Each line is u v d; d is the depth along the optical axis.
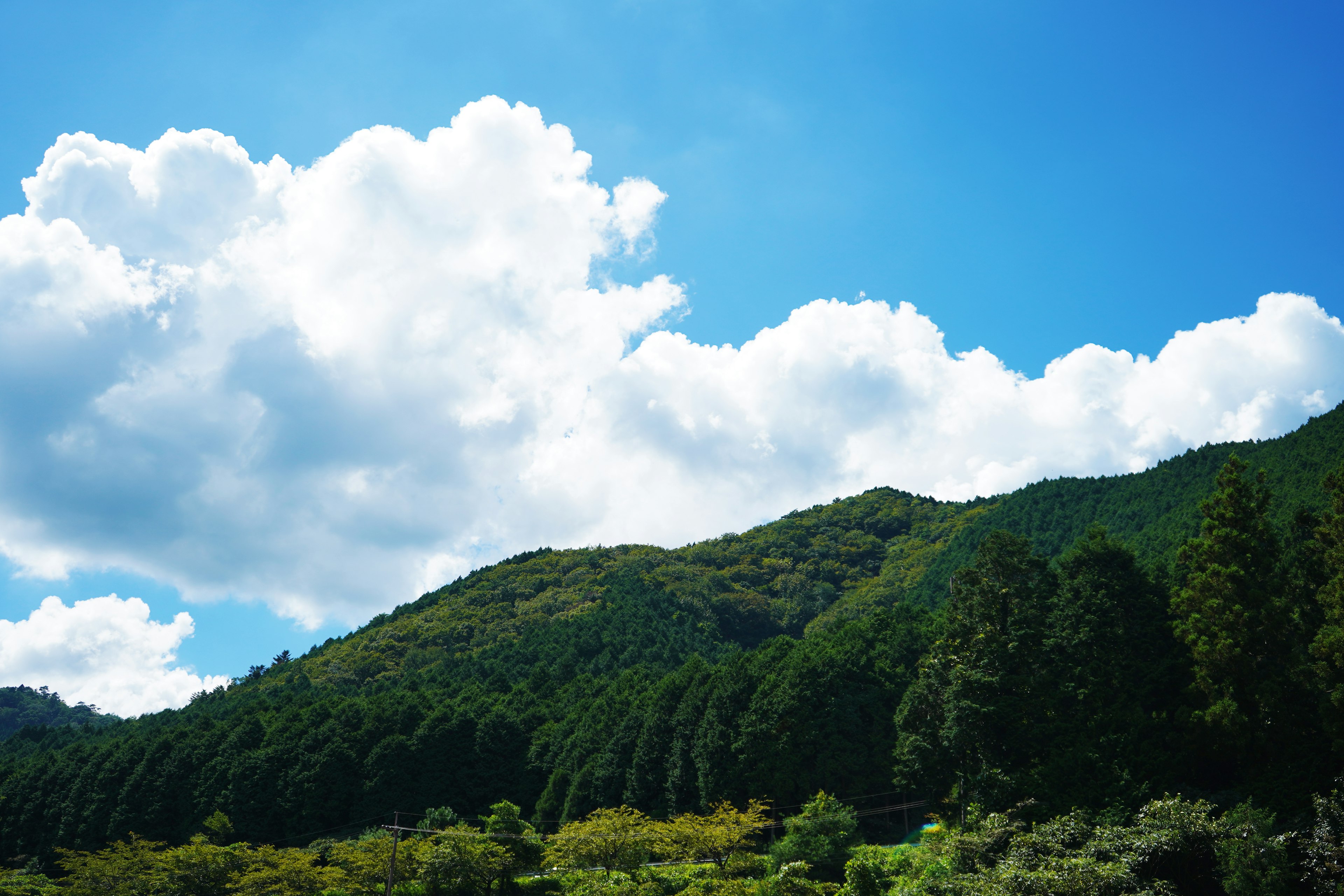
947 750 61.03
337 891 70.56
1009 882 40.62
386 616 195.75
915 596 151.12
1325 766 42.75
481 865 66.69
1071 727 56.16
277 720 108.31
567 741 98.00
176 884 74.88
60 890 77.62
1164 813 41.88
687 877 62.91
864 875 49.84
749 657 93.25
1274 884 36.94
